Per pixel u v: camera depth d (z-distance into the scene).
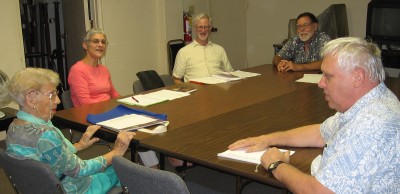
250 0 6.84
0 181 3.15
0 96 2.08
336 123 1.61
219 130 2.04
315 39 4.07
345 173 1.20
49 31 5.71
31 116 1.74
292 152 1.67
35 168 1.55
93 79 3.14
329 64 1.31
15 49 4.15
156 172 1.35
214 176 3.18
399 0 4.72
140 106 2.58
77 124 2.24
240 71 3.85
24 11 5.64
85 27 4.81
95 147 3.78
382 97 1.28
